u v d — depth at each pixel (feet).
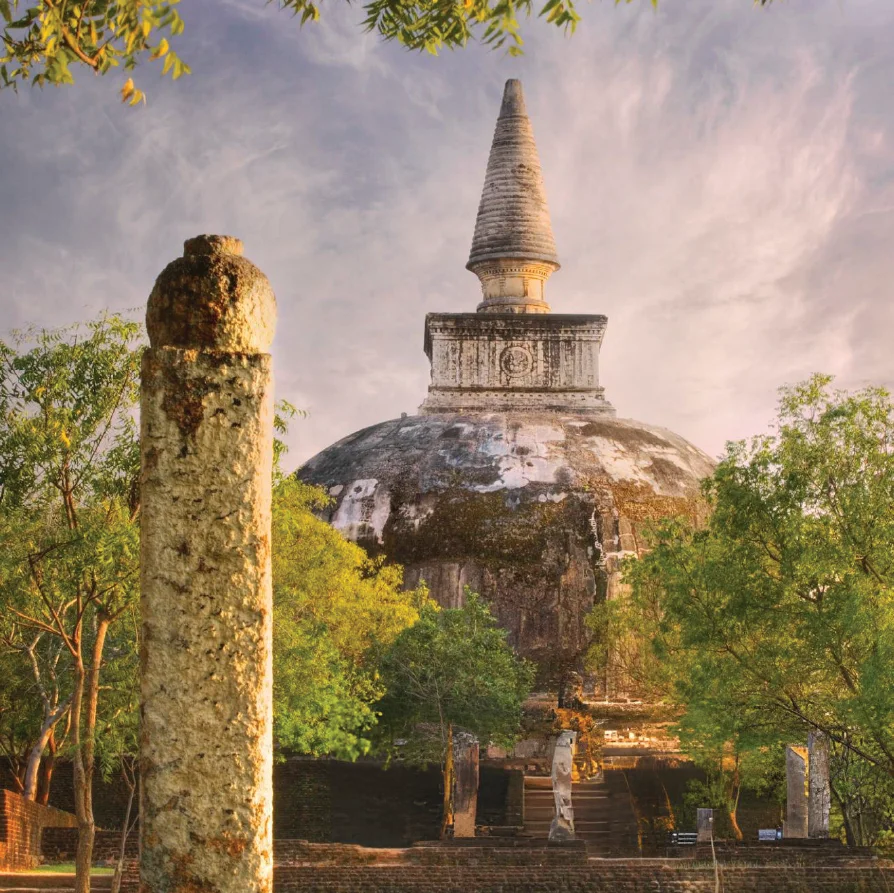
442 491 191.93
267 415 20.07
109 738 89.25
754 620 87.76
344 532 190.90
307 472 208.03
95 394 69.00
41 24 30.50
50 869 96.78
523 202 220.84
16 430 67.05
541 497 190.19
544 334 215.10
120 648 94.94
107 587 71.72
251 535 19.67
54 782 131.95
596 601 182.19
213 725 19.11
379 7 34.50
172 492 19.57
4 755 129.90
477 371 214.28
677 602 91.45
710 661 89.45
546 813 151.33
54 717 105.91
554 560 184.96
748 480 88.99
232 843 18.94
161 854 18.86
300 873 96.78
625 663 162.09
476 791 113.80
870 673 79.00
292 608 119.34
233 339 20.27
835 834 129.70
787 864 101.86
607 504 189.26
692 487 197.77
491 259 218.79
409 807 150.51
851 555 84.64
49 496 70.59
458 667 136.87
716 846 105.81
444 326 214.07
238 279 20.39
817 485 88.28
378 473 196.44
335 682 111.45
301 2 34.12
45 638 108.58
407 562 187.32
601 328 214.90
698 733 122.52
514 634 181.06
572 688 146.61
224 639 19.33
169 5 30.45
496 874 98.63
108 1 31.24
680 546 98.37
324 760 143.23
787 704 88.58
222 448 19.71
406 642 137.90
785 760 122.52
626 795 153.69
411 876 97.66
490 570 184.55
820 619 84.58
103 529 68.03
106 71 32.19
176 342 20.24
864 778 109.19
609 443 200.95
